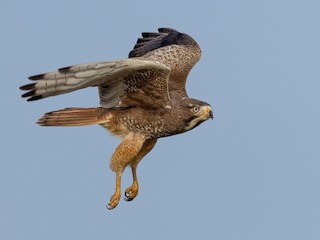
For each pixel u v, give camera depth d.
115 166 15.26
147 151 15.70
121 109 15.20
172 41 17.55
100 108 15.28
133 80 14.48
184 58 16.75
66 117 15.28
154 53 16.88
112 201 15.18
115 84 14.47
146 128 15.14
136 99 14.95
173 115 15.08
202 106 15.06
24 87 13.10
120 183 15.25
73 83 13.41
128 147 15.16
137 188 15.78
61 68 13.12
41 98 13.34
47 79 13.15
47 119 15.28
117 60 13.54
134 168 15.75
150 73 14.38
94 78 13.70
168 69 14.29
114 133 15.38
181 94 15.64
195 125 15.24
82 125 15.26
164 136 15.31
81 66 13.25
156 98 14.90
